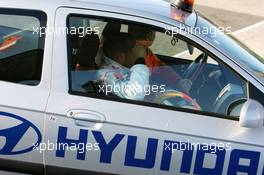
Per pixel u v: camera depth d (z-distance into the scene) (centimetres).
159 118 457
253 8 1404
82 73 463
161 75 486
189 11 500
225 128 459
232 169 461
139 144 454
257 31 1234
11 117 452
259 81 461
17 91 455
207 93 477
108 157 457
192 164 460
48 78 456
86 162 460
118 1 470
